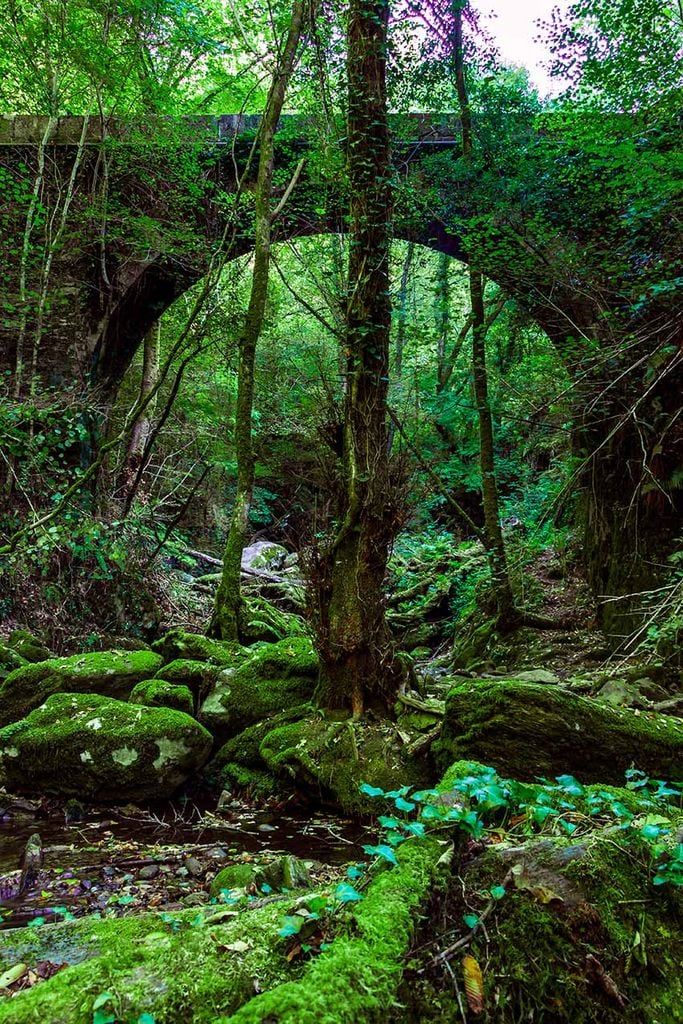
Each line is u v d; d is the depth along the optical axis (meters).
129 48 9.20
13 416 8.10
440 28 7.88
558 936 1.47
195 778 4.73
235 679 5.23
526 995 1.38
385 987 1.20
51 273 9.59
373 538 4.80
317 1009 1.09
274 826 4.05
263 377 15.00
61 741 4.39
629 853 1.67
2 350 9.43
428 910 1.48
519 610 8.80
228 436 14.27
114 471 10.55
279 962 1.31
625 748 3.74
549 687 3.88
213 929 1.41
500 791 1.74
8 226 9.39
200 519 14.11
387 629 4.95
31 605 8.18
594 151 6.35
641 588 7.19
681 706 5.02
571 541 9.73
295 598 10.34
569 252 7.52
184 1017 1.17
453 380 13.52
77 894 3.00
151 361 13.16
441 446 12.37
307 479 5.75
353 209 5.35
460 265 16.19
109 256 9.84
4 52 8.80
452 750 4.00
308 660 5.32
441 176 8.44
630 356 6.68
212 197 10.19
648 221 6.48
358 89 5.41
